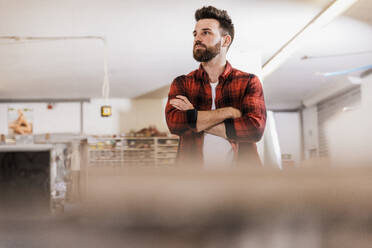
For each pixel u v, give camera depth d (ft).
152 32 19.72
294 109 46.75
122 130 38.52
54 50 22.36
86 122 38.24
